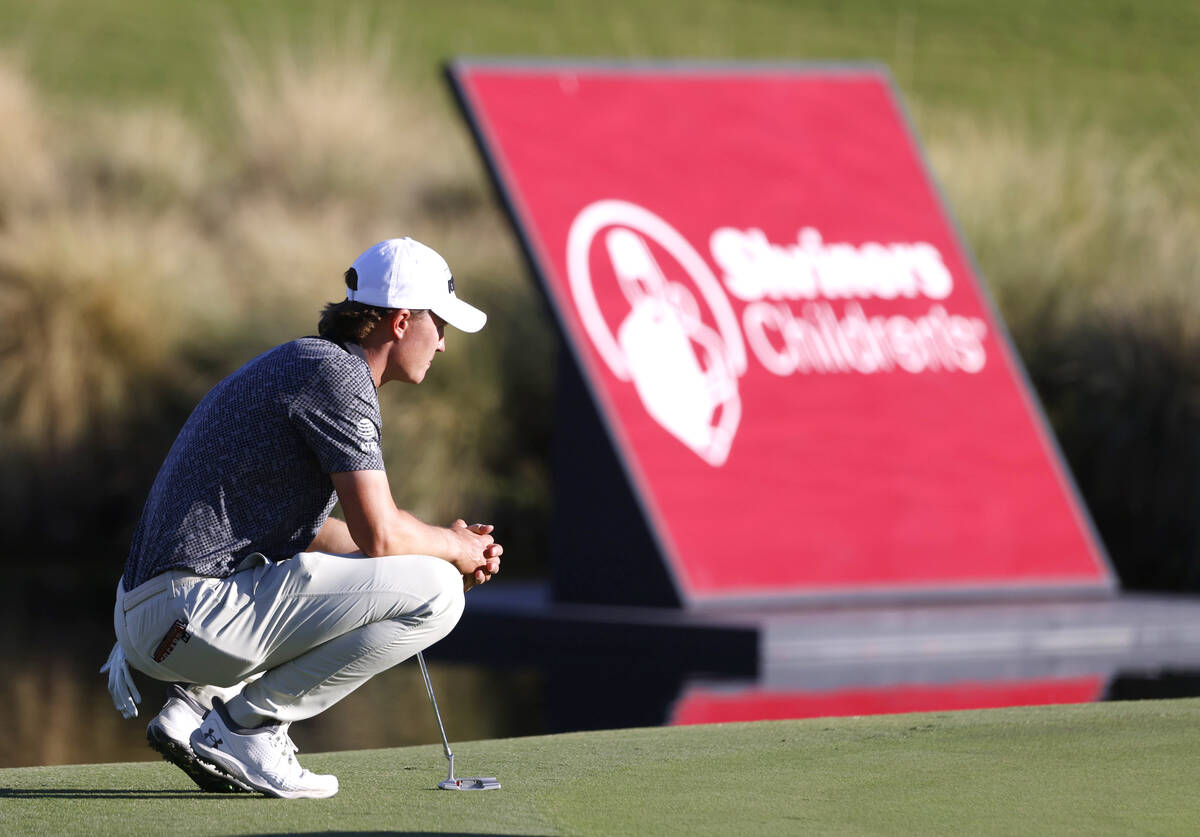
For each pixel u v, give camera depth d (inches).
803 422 1378.0
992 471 1428.4
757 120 1462.8
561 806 543.2
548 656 1243.2
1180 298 1758.1
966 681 1117.1
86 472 1770.4
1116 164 2208.4
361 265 548.1
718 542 1309.1
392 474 1744.6
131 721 990.4
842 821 519.5
